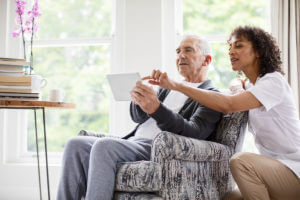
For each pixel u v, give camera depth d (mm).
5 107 1893
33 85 1879
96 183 1331
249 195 1429
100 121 2936
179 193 1420
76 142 1579
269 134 1577
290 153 1547
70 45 2971
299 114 2420
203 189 1535
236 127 1745
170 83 1437
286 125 1540
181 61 1956
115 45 2891
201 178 1540
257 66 1659
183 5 2918
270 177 1435
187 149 1420
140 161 1388
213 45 2848
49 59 3006
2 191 2744
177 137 1415
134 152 1506
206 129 1642
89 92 2963
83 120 2961
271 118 1549
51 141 2984
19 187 2740
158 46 2689
